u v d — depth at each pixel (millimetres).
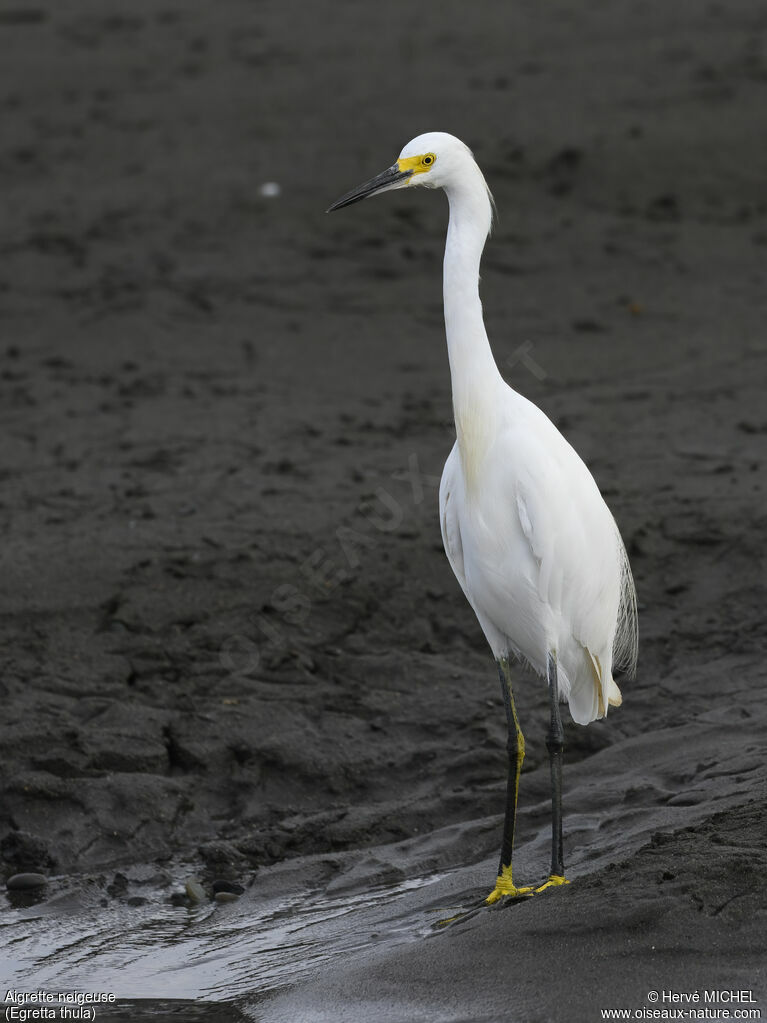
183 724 10250
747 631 11180
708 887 6633
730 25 35250
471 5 39344
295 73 32281
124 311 20062
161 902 8555
